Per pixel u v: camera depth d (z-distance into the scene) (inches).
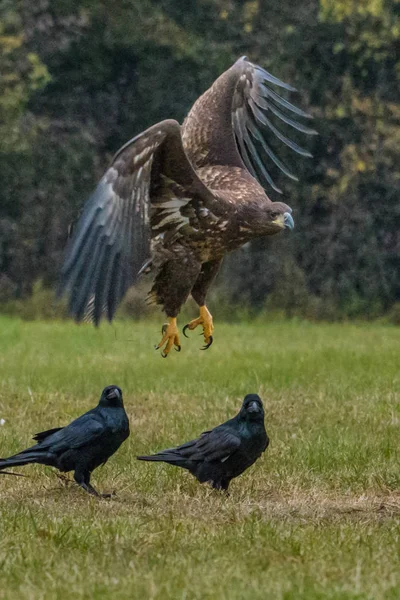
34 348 956.6
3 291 1492.4
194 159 435.2
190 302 1368.1
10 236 1508.4
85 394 671.1
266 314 1435.8
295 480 446.3
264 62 1572.3
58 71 1583.4
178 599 280.2
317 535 350.3
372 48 1557.6
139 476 448.8
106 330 1134.4
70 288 351.9
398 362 824.9
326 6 1545.3
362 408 613.0
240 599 278.8
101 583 295.1
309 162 1549.0
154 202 397.7
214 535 350.6
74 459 418.3
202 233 405.1
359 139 1562.5
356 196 1546.5
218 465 424.5
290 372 764.0
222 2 1622.8
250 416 422.9
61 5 1568.7
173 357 884.0
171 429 553.6
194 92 1579.7
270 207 407.8
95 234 359.6
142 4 1585.9
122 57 1599.4
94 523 361.4
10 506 398.9
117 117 1598.2
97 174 1553.9
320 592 283.3
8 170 1508.4
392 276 1541.6
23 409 609.3
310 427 561.6
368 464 471.2
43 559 320.5
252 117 454.9
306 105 1557.6
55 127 1569.9
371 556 325.1
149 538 343.6
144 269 411.5
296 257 1542.8
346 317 1489.9
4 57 1505.9
